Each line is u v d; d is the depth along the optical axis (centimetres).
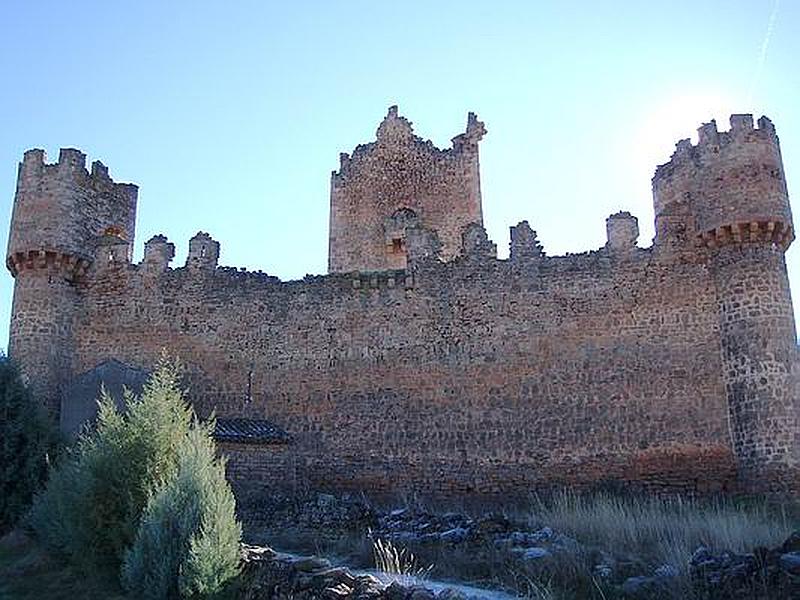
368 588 1603
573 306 3225
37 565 2022
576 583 1662
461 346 3275
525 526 2219
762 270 3017
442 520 2361
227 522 1733
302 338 3397
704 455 2955
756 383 2923
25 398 2652
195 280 3512
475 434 3167
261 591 1661
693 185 3206
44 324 3431
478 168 4569
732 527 2012
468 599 1534
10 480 2475
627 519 2220
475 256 3375
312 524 2500
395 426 3231
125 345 3475
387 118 4712
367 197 4619
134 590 1714
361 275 3441
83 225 3616
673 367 3067
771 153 3105
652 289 3166
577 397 3120
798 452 2836
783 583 1414
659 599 1530
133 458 1964
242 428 3203
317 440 3262
